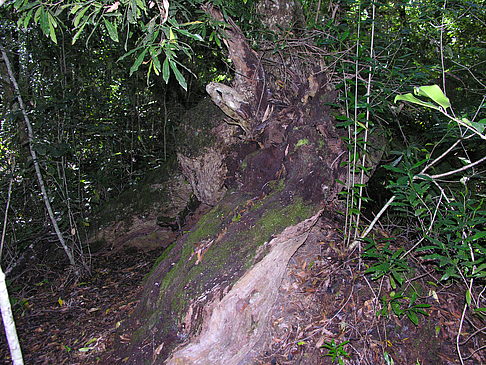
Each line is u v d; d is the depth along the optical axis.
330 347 2.34
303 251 3.03
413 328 2.59
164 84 6.04
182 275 2.57
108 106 5.59
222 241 2.57
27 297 3.79
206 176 3.71
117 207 4.86
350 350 2.45
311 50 3.15
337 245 3.05
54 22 1.81
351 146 2.57
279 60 3.27
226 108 3.02
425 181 2.39
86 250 4.73
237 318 2.24
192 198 4.72
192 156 3.69
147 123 6.48
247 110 3.03
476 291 2.81
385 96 2.90
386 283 2.79
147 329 2.52
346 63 2.95
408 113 3.79
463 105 4.04
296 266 2.94
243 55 3.06
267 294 2.39
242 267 2.30
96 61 5.28
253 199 2.79
